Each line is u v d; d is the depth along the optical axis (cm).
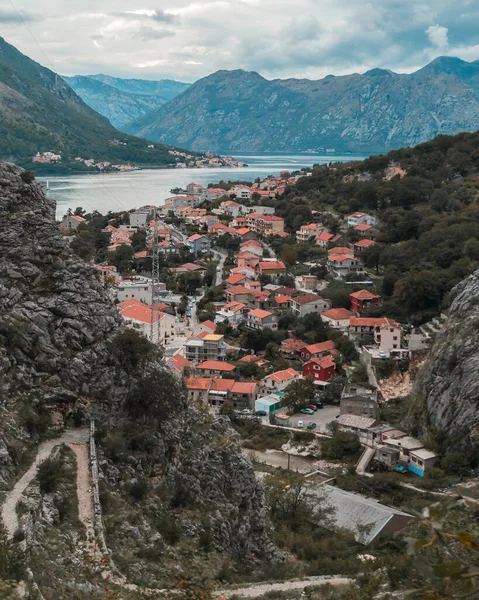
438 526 1180
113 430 4628
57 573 3127
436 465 9000
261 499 5506
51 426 4497
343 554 5841
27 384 4584
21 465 3975
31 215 5219
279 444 9875
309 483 7662
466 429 9162
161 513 4278
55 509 3653
